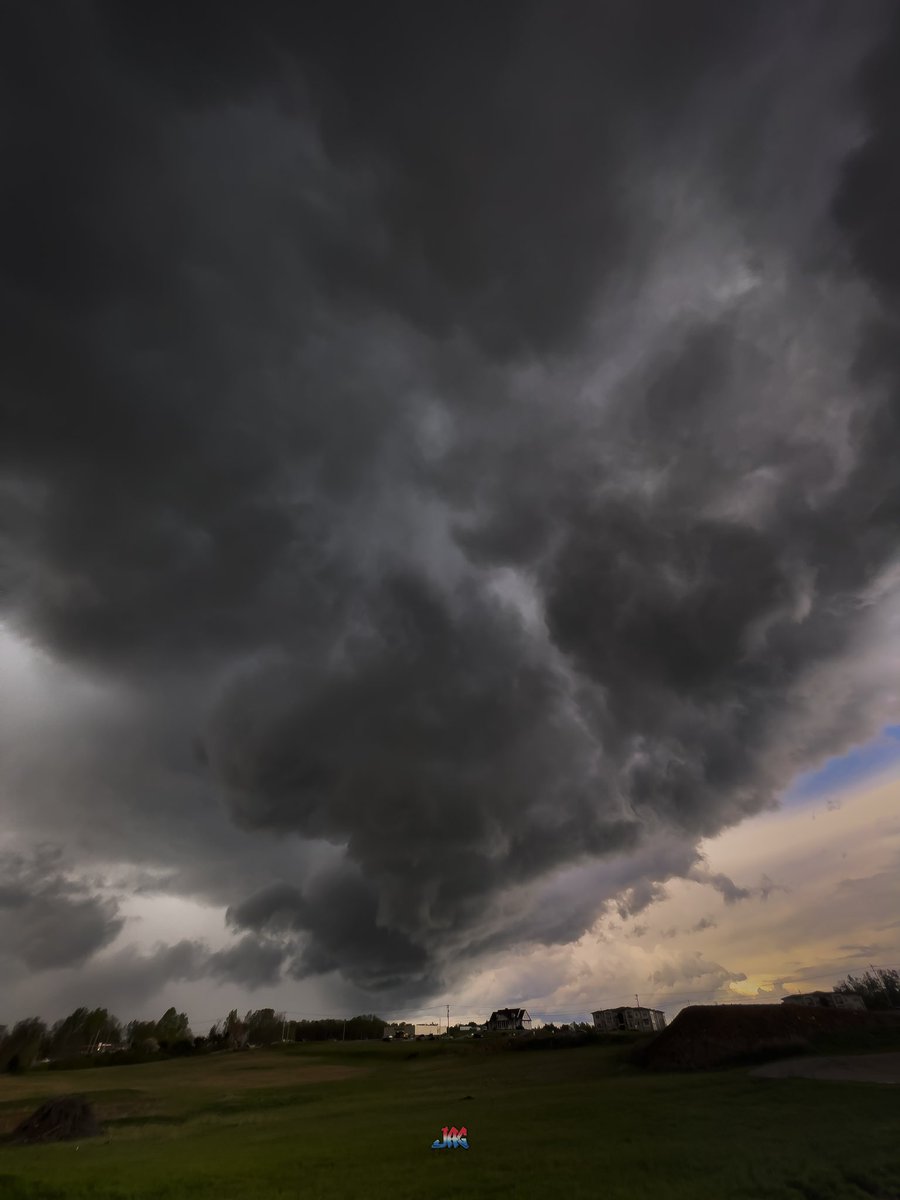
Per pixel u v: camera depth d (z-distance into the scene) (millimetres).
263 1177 30172
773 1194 22172
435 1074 88375
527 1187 25047
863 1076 46938
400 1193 25625
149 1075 116750
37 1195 30047
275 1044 175375
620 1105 43438
